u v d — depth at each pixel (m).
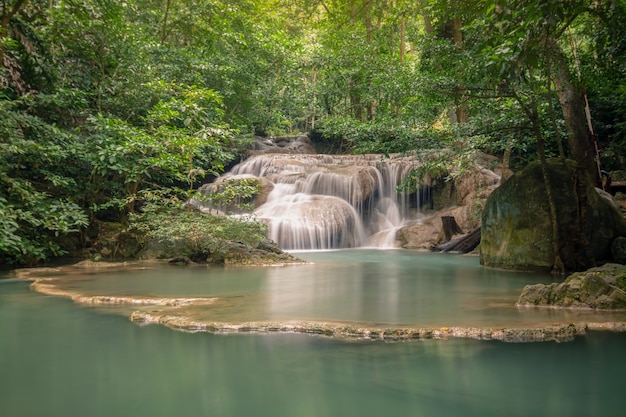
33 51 10.25
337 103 22.69
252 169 19.00
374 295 6.00
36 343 3.82
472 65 7.99
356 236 15.68
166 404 2.58
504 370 3.13
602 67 9.29
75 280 7.40
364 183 16.31
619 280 5.33
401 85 9.77
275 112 23.06
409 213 17.00
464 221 14.80
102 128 10.05
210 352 3.55
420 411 2.47
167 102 12.47
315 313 4.77
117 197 11.38
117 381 2.96
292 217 14.47
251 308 5.06
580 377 2.99
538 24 4.26
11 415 2.44
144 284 6.99
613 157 15.92
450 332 3.98
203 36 17.44
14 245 7.95
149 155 10.93
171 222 10.02
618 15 5.22
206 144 11.03
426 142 9.85
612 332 4.10
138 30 13.91
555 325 4.10
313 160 19.52
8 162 9.65
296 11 25.72
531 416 2.41
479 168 15.28
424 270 9.02
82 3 10.45
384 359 3.37
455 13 7.61
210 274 8.25
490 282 7.32
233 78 18.36
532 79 8.24
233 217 10.84
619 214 8.98
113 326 4.39
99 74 12.07
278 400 2.64
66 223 8.59
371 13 23.34
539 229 8.77
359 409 2.50
